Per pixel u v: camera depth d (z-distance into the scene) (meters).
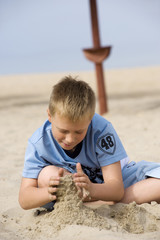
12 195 2.52
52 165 2.11
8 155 3.97
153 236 1.73
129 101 9.91
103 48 6.66
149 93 12.13
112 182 2.00
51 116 1.85
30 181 2.07
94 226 1.79
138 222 1.86
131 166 2.38
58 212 1.88
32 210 2.18
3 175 3.06
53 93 1.85
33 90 15.27
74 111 1.72
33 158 2.09
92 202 2.15
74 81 1.90
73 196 1.89
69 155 2.09
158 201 2.14
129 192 2.12
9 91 15.17
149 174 2.17
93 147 2.06
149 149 3.93
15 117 7.75
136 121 6.19
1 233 1.84
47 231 1.79
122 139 4.62
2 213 2.16
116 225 1.82
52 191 1.87
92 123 2.06
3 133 5.72
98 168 2.18
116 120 6.40
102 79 7.15
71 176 1.93
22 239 1.75
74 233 1.71
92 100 1.83
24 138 5.16
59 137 1.85
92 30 6.72
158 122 5.93
